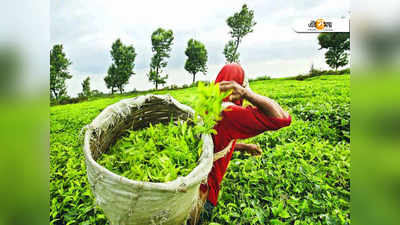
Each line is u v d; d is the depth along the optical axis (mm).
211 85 1180
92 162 940
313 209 1579
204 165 1041
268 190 1766
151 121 1585
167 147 1267
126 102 1398
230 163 2096
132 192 874
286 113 1301
